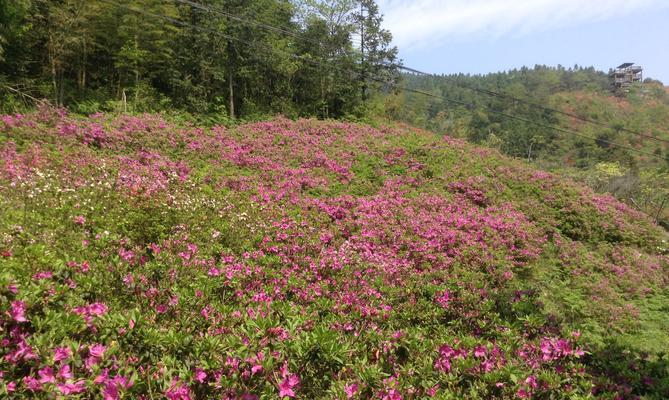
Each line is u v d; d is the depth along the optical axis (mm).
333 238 9797
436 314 6336
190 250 6695
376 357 4691
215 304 5074
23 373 3129
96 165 10547
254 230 8797
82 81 23688
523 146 82875
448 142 21469
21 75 20516
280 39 31641
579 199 15422
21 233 5551
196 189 10906
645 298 10242
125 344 3623
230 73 26969
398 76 35469
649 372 5117
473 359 4602
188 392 3254
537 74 146875
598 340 7910
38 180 8344
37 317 3369
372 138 20469
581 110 96875
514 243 11602
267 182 13570
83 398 3064
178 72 24875
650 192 20297
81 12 21422
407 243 10070
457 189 15469
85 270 4777
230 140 17125
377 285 7148
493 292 7113
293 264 7629
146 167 11625
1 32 17547
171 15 24359
